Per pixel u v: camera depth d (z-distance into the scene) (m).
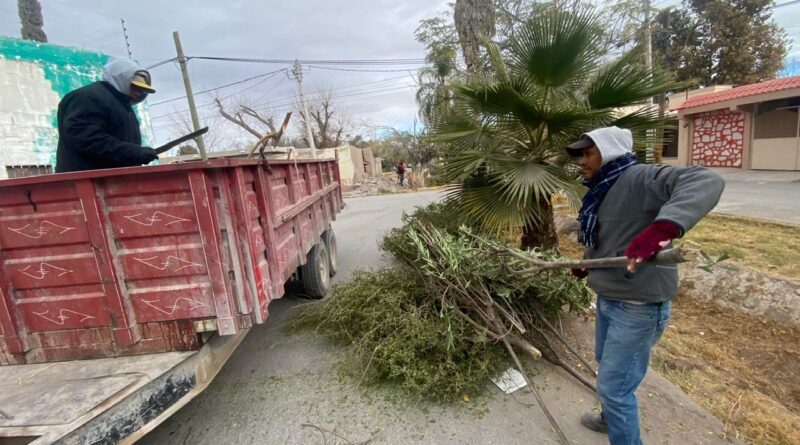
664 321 2.01
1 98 6.08
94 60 7.46
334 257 6.27
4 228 2.21
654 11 10.44
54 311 2.29
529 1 11.08
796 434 2.47
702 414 2.66
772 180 12.80
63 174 2.09
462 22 12.21
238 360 3.68
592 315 4.03
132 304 2.31
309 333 4.10
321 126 38.06
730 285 4.38
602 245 2.11
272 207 2.96
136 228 2.22
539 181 4.49
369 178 32.75
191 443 2.63
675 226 1.58
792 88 13.64
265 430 2.72
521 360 3.35
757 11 23.75
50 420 1.80
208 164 2.13
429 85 15.92
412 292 3.80
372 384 3.15
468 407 2.84
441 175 5.53
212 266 2.24
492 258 3.39
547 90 4.93
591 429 2.57
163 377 2.16
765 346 3.56
